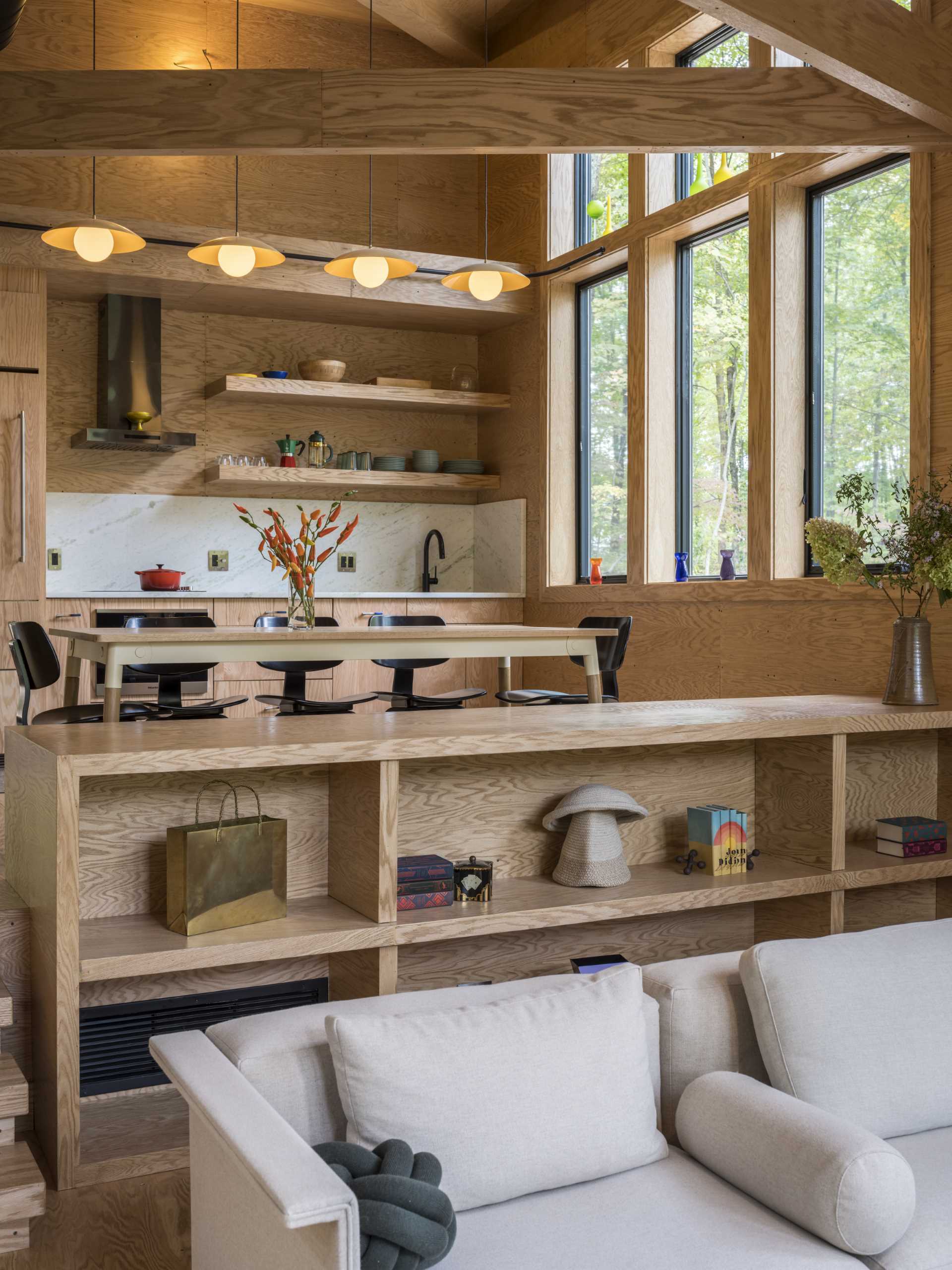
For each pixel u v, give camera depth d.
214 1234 1.66
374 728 2.94
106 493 6.84
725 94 4.06
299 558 4.52
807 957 2.04
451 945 3.03
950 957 2.13
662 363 6.20
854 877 3.27
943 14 4.19
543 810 3.20
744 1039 2.07
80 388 6.73
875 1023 2.00
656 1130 1.87
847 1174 1.57
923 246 4.48
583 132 4.03
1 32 3.46
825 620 5.05
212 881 2.58
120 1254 2.12
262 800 2.87
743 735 3.14
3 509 5.84
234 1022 1.84
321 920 2.69
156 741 2.64
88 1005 2.71
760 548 5.36
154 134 4.00
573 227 7.07
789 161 5.17
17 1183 2.10
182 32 6.95
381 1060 1.64
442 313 7.10
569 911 2.85
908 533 3.81
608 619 4.93
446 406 7.39
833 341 5.19
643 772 3.35
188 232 6.20
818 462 5.27
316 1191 1.27
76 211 6.40
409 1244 1.38
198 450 7.07
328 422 7.45
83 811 2.68
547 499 7.05
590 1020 1.80
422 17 7.02
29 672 4.19
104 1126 2.57
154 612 6.22
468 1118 1.65
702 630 5.84
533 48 7.17
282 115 4.01
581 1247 1.56
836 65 3.61
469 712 3.50
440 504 7.80
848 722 3.28
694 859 3.24
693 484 6.16
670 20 5.91
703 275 6.06
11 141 3.96
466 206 7.76
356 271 4.76
